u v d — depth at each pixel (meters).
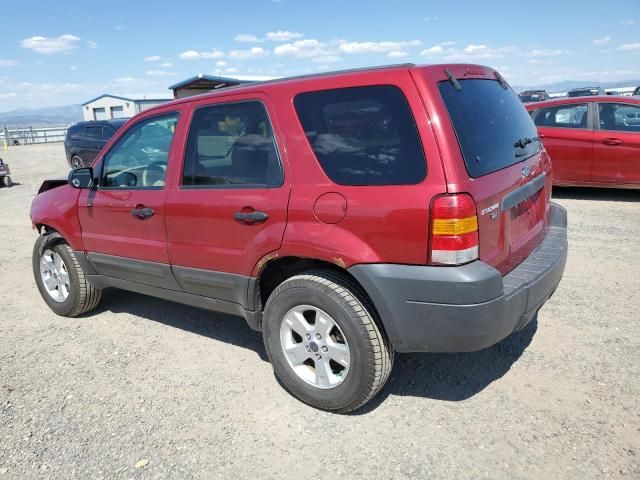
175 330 4.35
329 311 2.87
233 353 3.88
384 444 2.76
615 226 6.81
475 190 2.59
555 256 3.20
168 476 2.60
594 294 4.59
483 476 2.49
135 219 3.82
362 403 2.94
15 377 3.64
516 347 3.71
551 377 3.30
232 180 3.26
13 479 2.62
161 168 3.71
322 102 2.92
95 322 4.59
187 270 3.57
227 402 3.22
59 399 3.33
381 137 2.71
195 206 3.40
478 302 2.52
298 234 2.89
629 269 5.17
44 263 4.77
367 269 2.69
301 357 3.10
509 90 3.61
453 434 2.81
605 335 3.81
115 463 2.71
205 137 3.42
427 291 2.57
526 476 2.47
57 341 4.23
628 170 8.07
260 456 2.72
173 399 3.28
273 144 3.06
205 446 2.81
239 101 3.26
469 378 3.36
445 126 2.59
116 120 15.93
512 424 2.86
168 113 3.70
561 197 8.80
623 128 8.07
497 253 2.83
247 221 3.13
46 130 41.53
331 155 2.85
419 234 2.56
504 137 3.14
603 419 2.85
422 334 2.66
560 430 2.79
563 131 8.42
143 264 3.87
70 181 4.10
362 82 2.80
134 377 3.58
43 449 2.84
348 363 2.88
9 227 8.79
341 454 2.70
